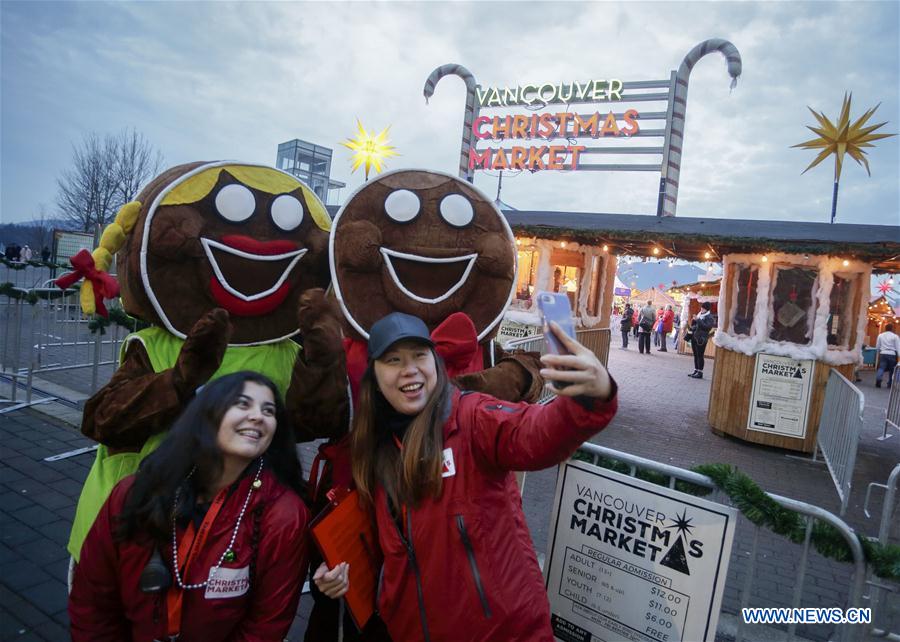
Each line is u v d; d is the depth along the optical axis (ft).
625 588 7.98
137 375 8.43
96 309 8.03
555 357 5.00
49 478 16.02
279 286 9.32
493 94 65.51
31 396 23.47
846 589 13.66
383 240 9.61
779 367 26.63
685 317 68.74
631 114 58.13
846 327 26.30
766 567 14.57
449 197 10.02
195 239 8.65
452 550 5.78
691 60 55.06
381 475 6.23
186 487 5.86
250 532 5.96
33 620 10.36
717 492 8.00
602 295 37.01
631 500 8.04
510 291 10.26
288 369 9.49
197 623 5.79
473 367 9.66
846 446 19.98
